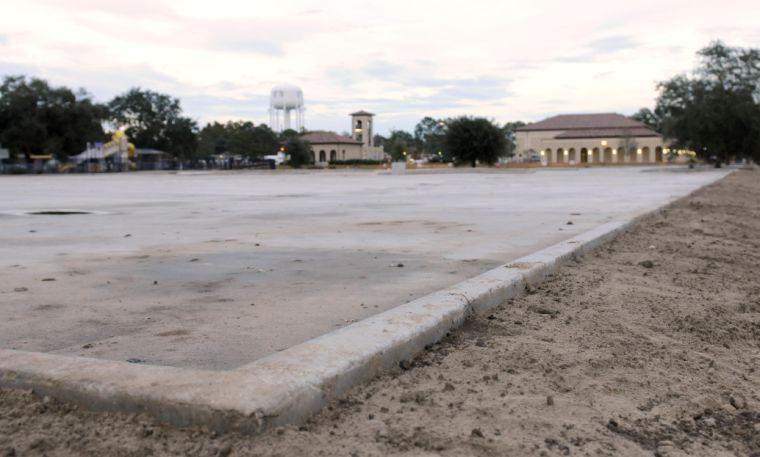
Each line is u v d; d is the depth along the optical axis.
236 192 22.88
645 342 3.80
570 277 5.66
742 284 5.83
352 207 14.84
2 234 9.34
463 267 6.20
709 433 2.63
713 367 3.42
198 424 2.35
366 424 2.47
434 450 2.27
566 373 3.17
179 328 3.94
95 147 71.88
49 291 5.12
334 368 2.74
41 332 3.86
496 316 4.25
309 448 2.24
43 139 75.69
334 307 4.50
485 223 10.69
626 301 4.80
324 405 2.61
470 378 3.04
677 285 5.60
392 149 152.25
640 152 106.75
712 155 53.28
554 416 2.63
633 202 15.82
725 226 10.90
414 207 14.71
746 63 49.34
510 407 2.70
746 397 3.03
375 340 3.18
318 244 8.03
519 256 6.90
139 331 3.88
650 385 3.09
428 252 7.25
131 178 45.34
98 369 2.74
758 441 2.58
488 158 72.81
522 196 19.09
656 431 2.60
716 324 4.32
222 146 131.00
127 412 2.47
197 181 37.25
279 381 2.55
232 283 5.44
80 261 6.70
